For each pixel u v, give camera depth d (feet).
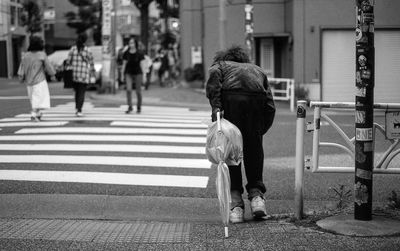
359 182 17.97
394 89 70.95
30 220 19.71
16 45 159.43
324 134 36.78
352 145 19.22
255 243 16.70
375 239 16.76
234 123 19.52
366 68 17.52
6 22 150.20
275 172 27.58
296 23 69.87
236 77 19.60
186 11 90.43
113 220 19.93
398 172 19.12
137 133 38.88
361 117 17.74
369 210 18.06
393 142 19.08
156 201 22.34
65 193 23.50
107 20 75.05
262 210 19.27
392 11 69.77
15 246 16.63
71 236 17.75
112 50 75.46
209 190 24.13
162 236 17.74
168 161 29.71
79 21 198.39
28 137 36.81
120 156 30.83
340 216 18.84
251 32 62.23
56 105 59.57
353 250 15.81
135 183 25.09
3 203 21.76
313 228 18.08
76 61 46.83
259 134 19.90
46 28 196.24
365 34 17.46
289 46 72.54
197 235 17.78
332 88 70.44
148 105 61.77
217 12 80.02
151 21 174.91
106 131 39.55
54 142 34.99
